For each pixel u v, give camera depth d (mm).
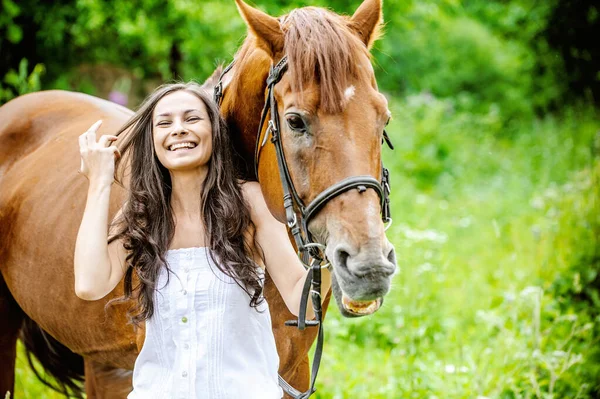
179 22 7945
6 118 3322
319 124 1854
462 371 3514
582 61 12570
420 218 6934
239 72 2305
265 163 2115
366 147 1845
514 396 3498
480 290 5102
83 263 2006
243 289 2059
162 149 2107
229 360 2035
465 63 16375
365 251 1729
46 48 8172
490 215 7293
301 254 2135
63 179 2887
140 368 2117
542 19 12633
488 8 14148
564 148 9578
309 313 2125
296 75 1879
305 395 2119
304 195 1907
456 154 10086
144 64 8750
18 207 2998
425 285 4688
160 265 2066
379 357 4160
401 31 12195
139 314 2055
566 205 6137
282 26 2059
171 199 2176
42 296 2816
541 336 4035
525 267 5320
